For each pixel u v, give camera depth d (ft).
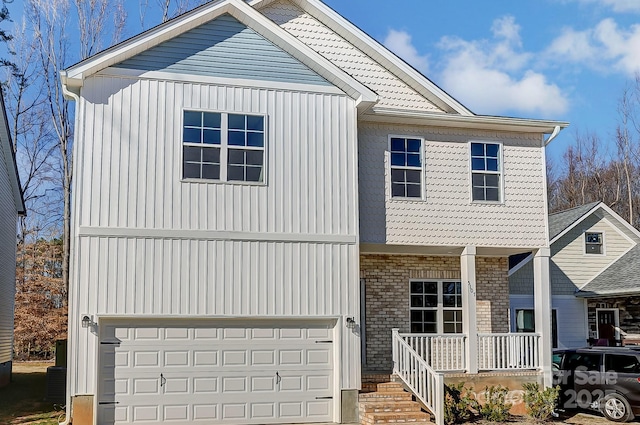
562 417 55.62
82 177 47.70
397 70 63.72
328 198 52.65
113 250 47.62
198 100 50.70
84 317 46.21
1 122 71.46
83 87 48.52
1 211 72.64
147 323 48.24
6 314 76.64
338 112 53.93
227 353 49.67
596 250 83.61
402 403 51.21
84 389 45.78
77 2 108.27
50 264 129.08
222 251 49.80
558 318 79.66
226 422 48.98
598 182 164.66
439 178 58.34
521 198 60.08
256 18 51.85
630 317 77.25
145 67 49.90
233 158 50.96
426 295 63.62
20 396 63.62
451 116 57.67
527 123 59.62
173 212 49.08
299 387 50.85
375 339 61.16
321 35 63.31
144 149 49.11
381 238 55.98
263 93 52.26
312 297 51.29
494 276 64.90
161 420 47.67
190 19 50.57
